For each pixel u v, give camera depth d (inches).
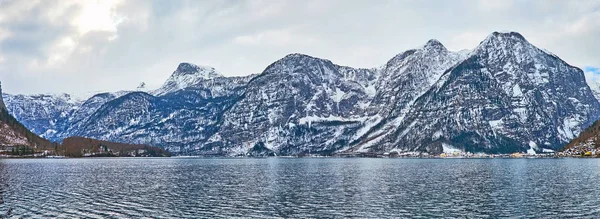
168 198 5142.7
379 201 4899.1
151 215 4109.3
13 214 4094.5
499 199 4970.5
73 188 6102.4
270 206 4601.4
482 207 4473.4
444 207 4500.5
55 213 4148.6
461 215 4101.9
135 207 4505.4
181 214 4170.8
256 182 7194.9
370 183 6919.3
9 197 5128.0
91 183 6860.2
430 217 4023.1
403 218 3991.1
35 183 6791.3
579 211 4224.9
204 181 7367.1
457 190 5846.5
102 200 4938.5
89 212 4210.1
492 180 7234.3
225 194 5511.8
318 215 4133.9
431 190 5866.1
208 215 4136.3
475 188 6058.1
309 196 5315.0
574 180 6993.1
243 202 4857.3
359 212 4271.7
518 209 4350.4
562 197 5068.9
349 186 6446.9
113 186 6417.3
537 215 4069.9
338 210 4370.1
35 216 4010.8
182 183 6988.2
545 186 6176.2
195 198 5147.6
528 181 6934.1
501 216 4040.4
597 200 4830.2
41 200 4899.1
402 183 6884.8
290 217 4052.7
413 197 5191.9
